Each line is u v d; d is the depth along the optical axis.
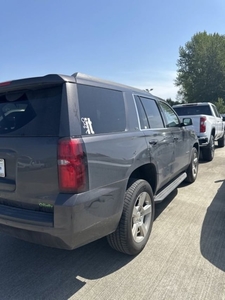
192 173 5.91
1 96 2.71
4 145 2.48
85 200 2.25
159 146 3.67
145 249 3.20
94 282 2.62
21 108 2.53
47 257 3.11
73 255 3.14
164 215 4.21
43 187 2.28
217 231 3.63
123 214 2.83
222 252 3.09
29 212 2.37
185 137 5.16
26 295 2.46
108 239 2.95
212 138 8.98
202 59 47.72
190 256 3.02
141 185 3.08
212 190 5.50
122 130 2.94
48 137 2.28
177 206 4.61
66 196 2.19
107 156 2.54
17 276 2.75
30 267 2.91
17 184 2.41
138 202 3.10
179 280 2.61
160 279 2.63
